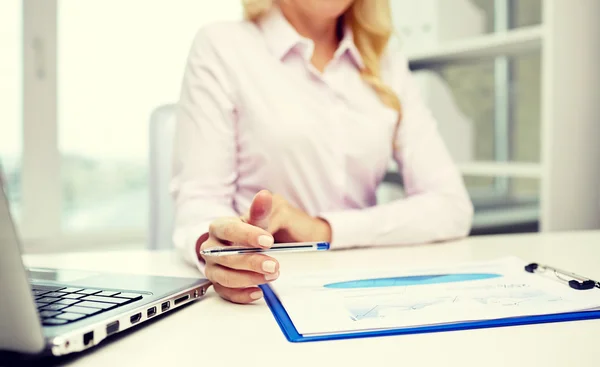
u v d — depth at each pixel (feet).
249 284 1.52
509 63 6.01
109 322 1.14
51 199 5.67
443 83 6.02
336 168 3.28
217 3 6.10
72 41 5.71
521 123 5.88
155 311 1.32
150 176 3.67
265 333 1.28
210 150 2.93
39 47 5.50
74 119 5.79
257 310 1.49
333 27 3.60
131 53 5.92
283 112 3.15
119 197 6.08
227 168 3.00
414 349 1.14
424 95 5.99
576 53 4.12
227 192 2.96
